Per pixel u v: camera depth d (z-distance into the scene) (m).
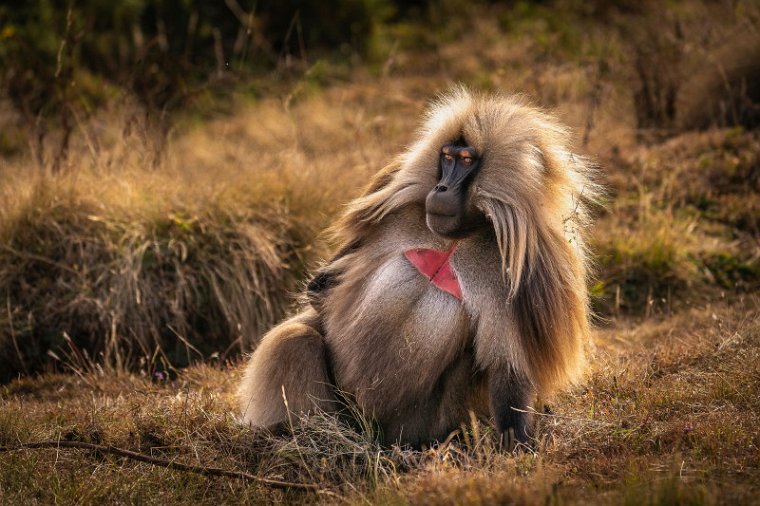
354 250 17.42
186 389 19.59
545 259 15.82
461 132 15.96
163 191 27.14
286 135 38.00
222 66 43.28
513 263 15.41
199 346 24.81
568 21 51.84
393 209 16.62
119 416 18.17
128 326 24.44
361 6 51.94
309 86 42.88
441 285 16.00
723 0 43.72
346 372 16.58
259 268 25.92
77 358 23.44
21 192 26.80
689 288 26.50
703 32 39.97
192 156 35.69
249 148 36.97
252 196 27.58
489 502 12.75
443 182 15.61
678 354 19.86
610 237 28.19
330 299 17.17
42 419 18.30
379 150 32.78
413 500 13.52
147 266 25.05
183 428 17.34
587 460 14.67
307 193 27.89
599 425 15.91
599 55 41.41
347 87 44.59
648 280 26.75
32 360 24.11
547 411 17.27
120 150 29.67
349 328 16.53
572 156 16.97
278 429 16.81
